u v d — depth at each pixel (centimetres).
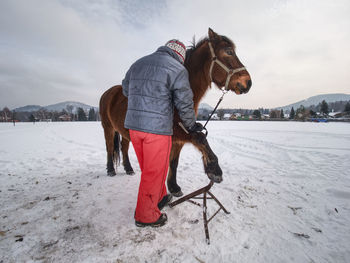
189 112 151
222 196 250
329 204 228
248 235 168
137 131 150
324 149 625
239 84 186
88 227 175
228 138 950
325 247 154
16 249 144
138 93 146
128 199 236
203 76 204
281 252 148
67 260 135
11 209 207
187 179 329
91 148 698
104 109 312
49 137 1070
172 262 137
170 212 205
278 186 291
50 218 189
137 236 163
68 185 287
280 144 748
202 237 165
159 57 149
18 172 369
